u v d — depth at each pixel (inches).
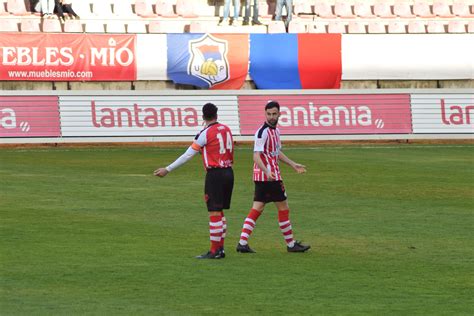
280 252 1550.2
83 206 2082.9
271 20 4598.9
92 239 1656.0
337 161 3164.4
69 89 3924.7
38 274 1346.0
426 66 4173.2
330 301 1189.1
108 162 3078.2
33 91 3646.7
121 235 1704.0
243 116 3821.4
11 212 1980.8
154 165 2992.1
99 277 1327.5
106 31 4355.3
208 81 4010.8
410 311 1138.7
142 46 3954.2
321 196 2281.0
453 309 1149.7
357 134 3895.2
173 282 1299.2
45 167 2903.5
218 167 1475.1
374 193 2338.8
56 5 4252.0
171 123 3759.8
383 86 4180.6
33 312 1119.0
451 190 2404.0
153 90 3764.8
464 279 1328.7
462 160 3228.3
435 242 1647.4
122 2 4525.1
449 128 3978.8
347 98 3914.9
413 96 3971.5
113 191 2342.5
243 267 1412.4
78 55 3892.7
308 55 4074.8
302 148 3663.9
